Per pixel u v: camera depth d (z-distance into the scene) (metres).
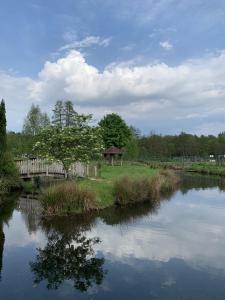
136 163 56.09
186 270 10.51
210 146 85.25
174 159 74.56
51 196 18.28
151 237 14.32
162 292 8.95
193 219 18.08
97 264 11.07
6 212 19.59
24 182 29.44
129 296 8.72
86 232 15.16
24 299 8.61
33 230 15.48
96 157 36.06
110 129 57.75
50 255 12.00
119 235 14.66
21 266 10.97
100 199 20.38
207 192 29.97
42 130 27.47
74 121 28.89
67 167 27.12
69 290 9.14
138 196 22.80
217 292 8.95
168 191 30.30
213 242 13.55
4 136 28.67
